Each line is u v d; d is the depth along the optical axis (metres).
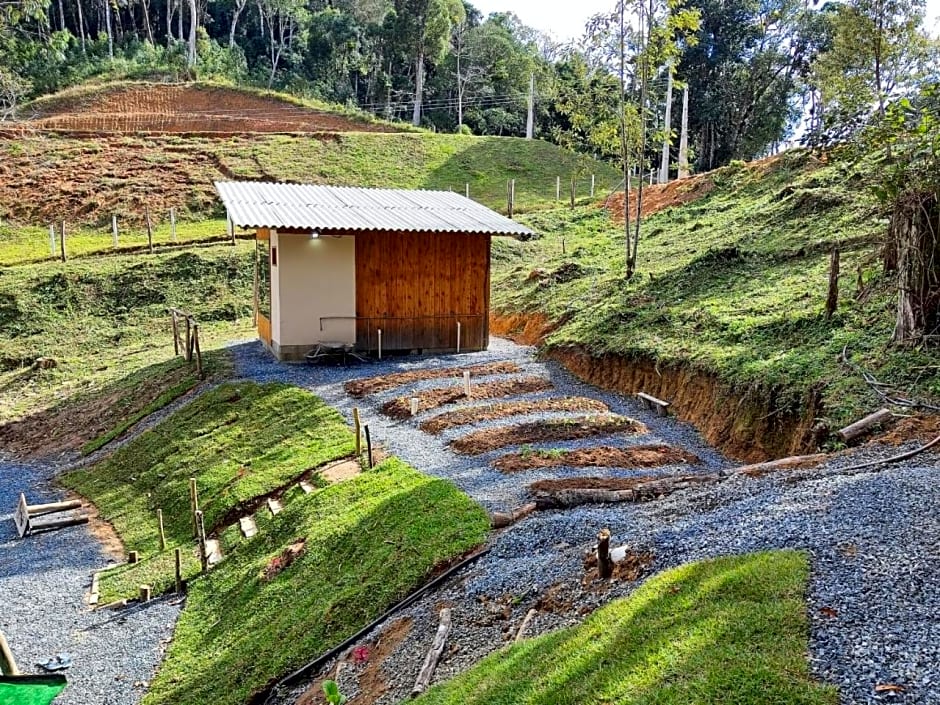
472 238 19.36
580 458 10.83
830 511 6.56
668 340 14.93
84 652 9.15
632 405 14.13
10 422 19.22
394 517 9.27
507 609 6.61
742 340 13.50
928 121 10.04
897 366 10.18
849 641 4.39
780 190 24.05
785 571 5.32
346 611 7.83
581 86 26.08
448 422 13.10
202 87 55.12
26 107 48.25
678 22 19.86
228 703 7.26
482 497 9.39
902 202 10.73
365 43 71.69
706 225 24.34
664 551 6.50
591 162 45.72
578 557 7.05
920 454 7.93
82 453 16.64
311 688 6.89
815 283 15.02
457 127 64.44
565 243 29.17
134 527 12.84
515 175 43.25
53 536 12.85
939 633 4.40
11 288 25.30
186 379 18.11
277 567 9.56
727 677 4.16
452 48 71.31
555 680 4.81
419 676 5.92
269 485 12.05
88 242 30.50
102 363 22.30
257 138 43.38
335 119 52.59
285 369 17.66
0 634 6.49
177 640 9.17
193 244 30.23
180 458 14.31
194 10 63.59
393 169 42.12
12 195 33.62
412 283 19.09
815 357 11.45
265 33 77.00
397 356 19.00
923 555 5.41
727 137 55.72
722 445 11.60
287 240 18.03
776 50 52.84
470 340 19.59
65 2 69.69
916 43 23.80
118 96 51.94
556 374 16.55
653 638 4.88
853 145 11.79
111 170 36.88
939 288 10.35
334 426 13.54
